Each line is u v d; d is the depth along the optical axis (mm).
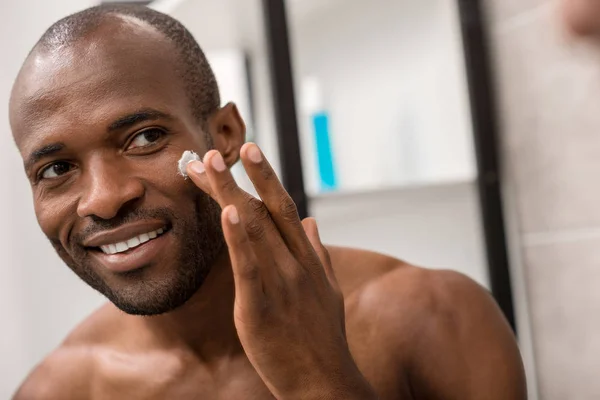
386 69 1014
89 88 458
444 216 992
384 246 966
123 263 473
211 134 529
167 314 553
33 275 1147
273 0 887
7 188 1137
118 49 469
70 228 484
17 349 1136
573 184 889
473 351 567
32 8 1118
